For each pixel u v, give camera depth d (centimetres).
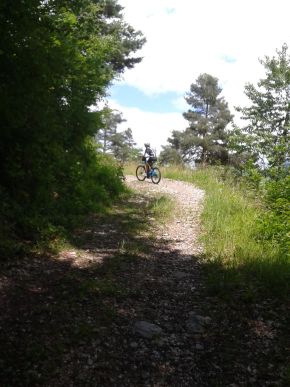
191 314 543
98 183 1250
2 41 693
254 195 1160
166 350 462
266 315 541
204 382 416
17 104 722
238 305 567
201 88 4888
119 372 416
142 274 669
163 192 1509
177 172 2062
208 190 1533
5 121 737
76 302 536
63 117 1002
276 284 615
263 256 725
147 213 1124
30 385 377
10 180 787
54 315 496
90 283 589
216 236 879
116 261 710
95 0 1585
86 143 1284
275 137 2197
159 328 500
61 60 802
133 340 471
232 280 629
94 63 1173
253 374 431
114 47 1423
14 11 685
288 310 553
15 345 428
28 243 710
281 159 1120
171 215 1107
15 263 628
